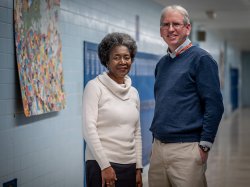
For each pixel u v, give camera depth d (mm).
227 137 10844
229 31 12922
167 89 2797
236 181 5852
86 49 4512
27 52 3283
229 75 18688
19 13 3176
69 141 4223
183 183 2740
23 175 3367
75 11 4281
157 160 2883
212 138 2662
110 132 2574
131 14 6078
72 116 4273
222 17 9328
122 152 2588
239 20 9922
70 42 4184
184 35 2770
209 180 5918
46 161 3750
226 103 17328
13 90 3189
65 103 3998
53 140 3875
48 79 3625
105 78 2588
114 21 5387
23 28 3230
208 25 11039
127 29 5906
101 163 2484
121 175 2598
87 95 2564
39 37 3479
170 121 2766
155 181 2934
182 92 2744
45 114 3709
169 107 2770
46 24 3609
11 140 3182
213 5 7559
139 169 2766
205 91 2660
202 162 2742
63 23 4031
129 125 2629
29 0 3314
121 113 2578
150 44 7137
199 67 2684
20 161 3316
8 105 3133
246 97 24953
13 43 3162
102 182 2531
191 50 2764
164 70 2875
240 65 24047
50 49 3680
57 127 3953
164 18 2785
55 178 3939
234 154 8133
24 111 3205
